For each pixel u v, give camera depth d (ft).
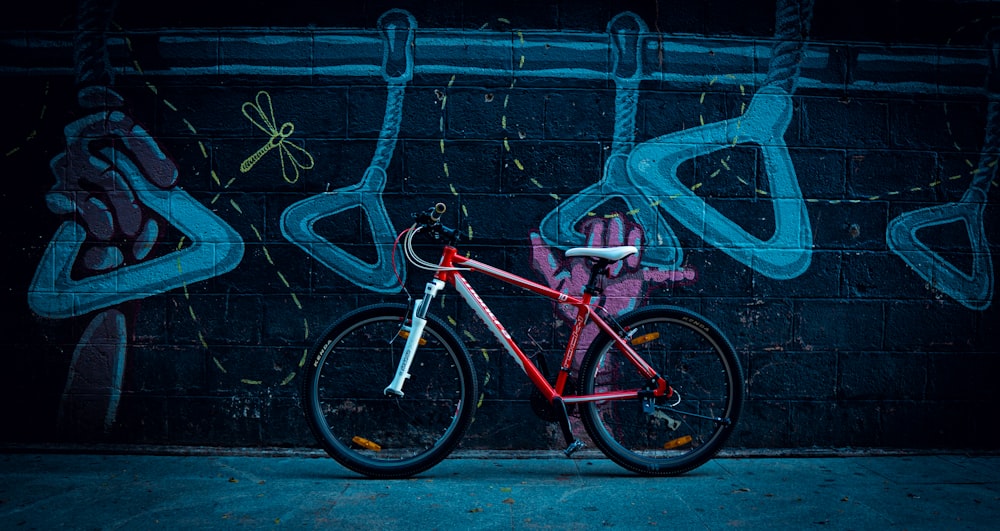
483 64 10.53
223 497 8.67
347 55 10.49
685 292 10.73
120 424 10.61
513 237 10.61
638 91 10.61
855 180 10.78
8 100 10.46
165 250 10.57
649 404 9.57
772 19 10.64
